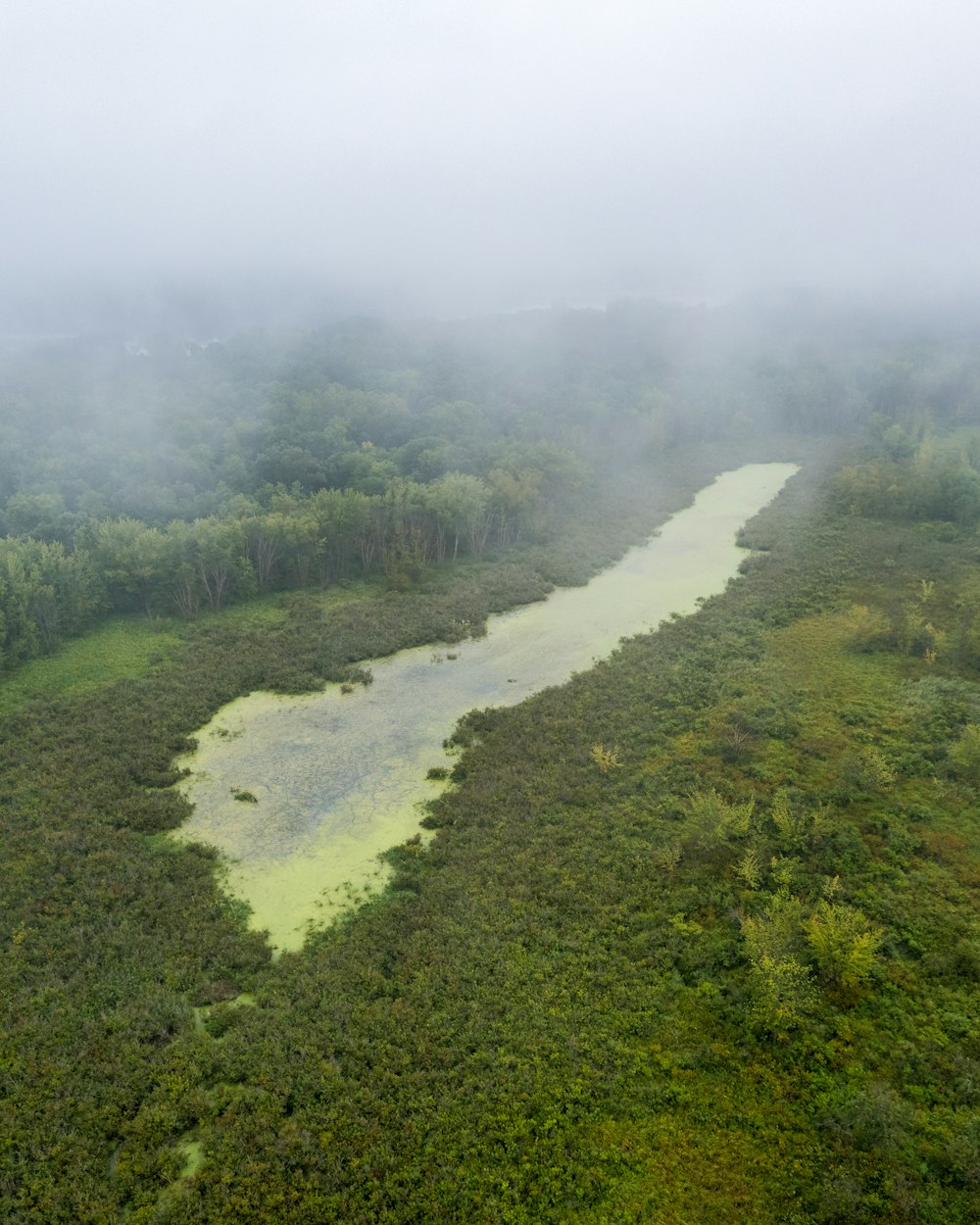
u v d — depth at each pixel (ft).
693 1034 105.09
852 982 108.88
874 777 150.82
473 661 227.40
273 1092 99.71
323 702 205.05
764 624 234.99
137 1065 103.81
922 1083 96.58
